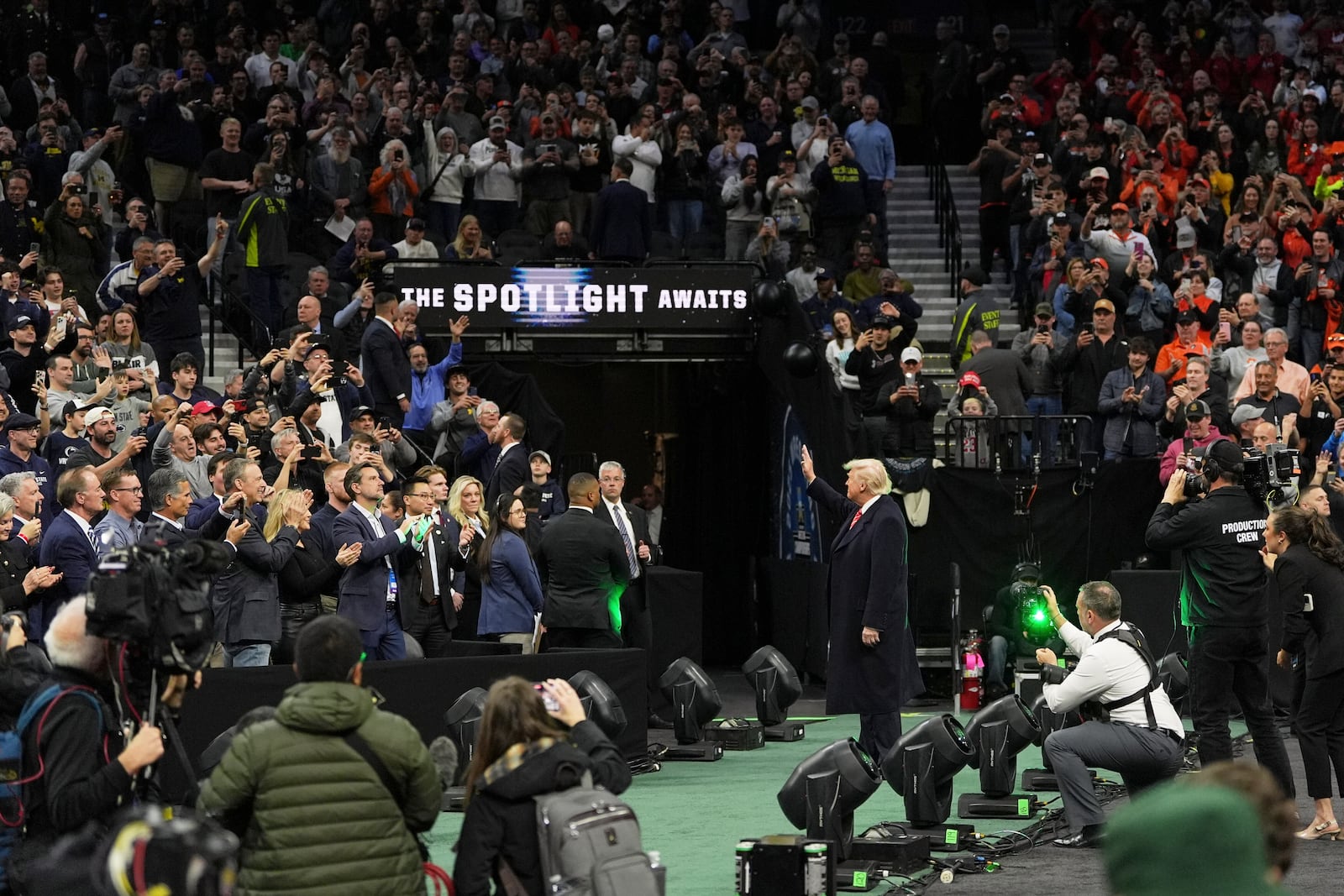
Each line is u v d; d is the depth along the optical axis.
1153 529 16.98
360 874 9.05
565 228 34.22
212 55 41.84
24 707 9.76
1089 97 43.88
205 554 9.92
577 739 10.87
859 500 18.77
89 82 39.69
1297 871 14.73
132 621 9.28
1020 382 30.08
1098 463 28.25
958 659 26.27
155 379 26.02
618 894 9.52
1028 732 18.09
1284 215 35.09
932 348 36.56
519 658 19.38
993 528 27.97
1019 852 15.84
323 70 39.31
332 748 9.15
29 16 40.06
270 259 32.03
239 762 9.09
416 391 29.91
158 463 21.73
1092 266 32.28
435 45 41.66
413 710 18.59
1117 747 15.80
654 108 37.84
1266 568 16.73
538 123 36.84
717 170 37.97
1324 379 28.22
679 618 25.94
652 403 37.94
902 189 42.25
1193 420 26.73
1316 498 20.92
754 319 32.34
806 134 39.34
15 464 20.73
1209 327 33.47
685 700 22.28
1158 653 25.47
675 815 17.95
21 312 27.45
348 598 19.48
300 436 23.97
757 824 17.42
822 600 28.78
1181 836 4.75
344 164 35.66
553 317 31.83
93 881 7.48
